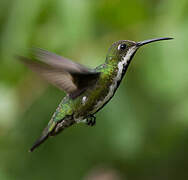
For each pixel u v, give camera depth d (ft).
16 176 38.50
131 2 31.53
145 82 31.73
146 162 40.47
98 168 40.14
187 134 36.14
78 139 39.99
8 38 31.24
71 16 30.04
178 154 39.42
